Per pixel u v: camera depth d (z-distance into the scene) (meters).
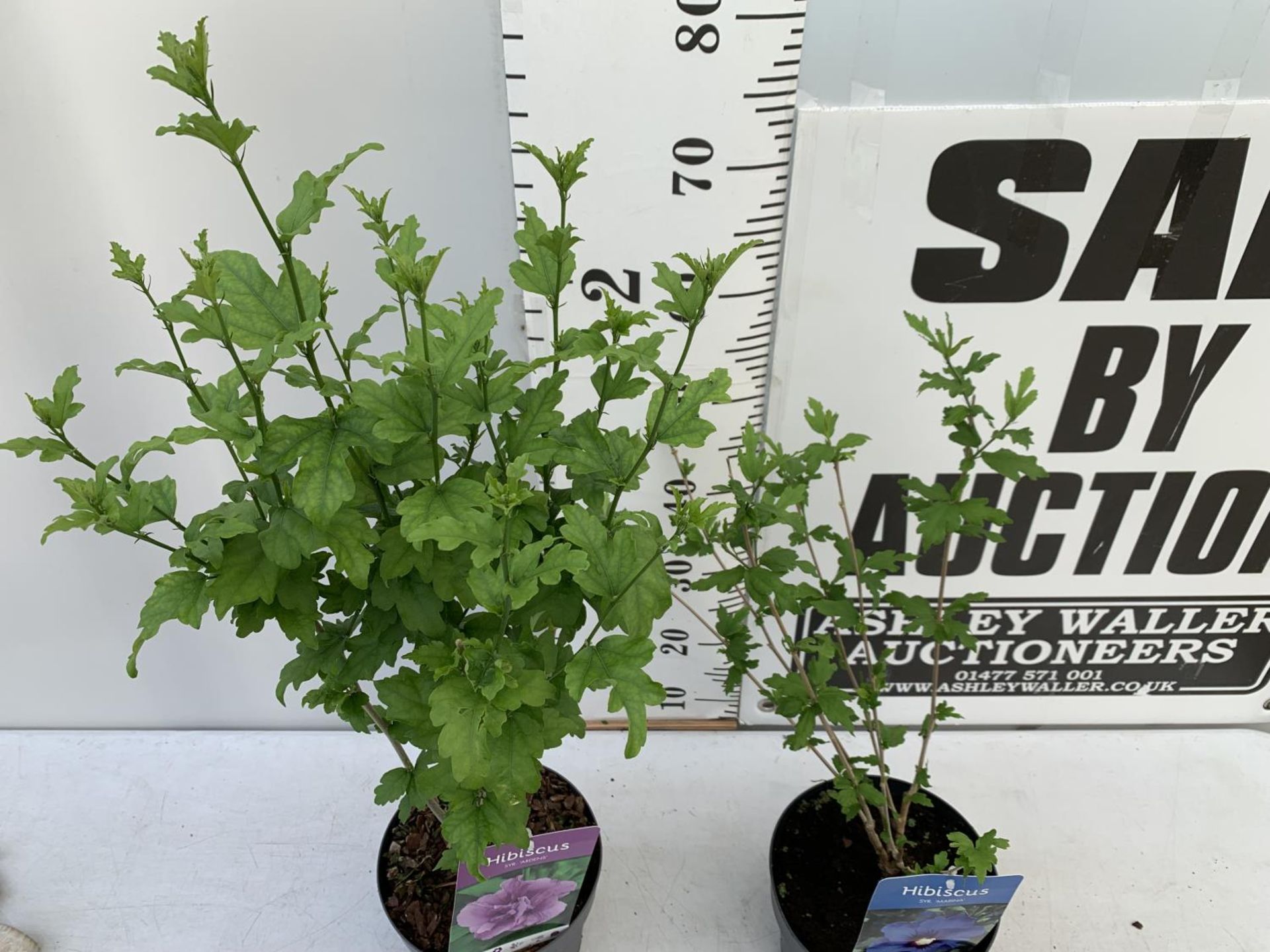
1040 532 1.50
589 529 0.82
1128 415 1.37
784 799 1.59
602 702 1.72
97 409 1.37
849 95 1.12
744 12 1.05
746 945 1.36
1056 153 1.15
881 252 1.24
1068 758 1.66
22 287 1.25
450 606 0.98
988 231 1.22
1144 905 1.40
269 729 1.76
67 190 1.19
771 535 1.54
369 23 1.08
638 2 1.04
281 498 0.82
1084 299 1.27
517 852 0.98
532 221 0.88
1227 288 1.25
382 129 1.16
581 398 1.36
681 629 1.61
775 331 1.32
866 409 1.39
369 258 1.27
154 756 1.67
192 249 1.25
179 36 1.09
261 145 1.17
